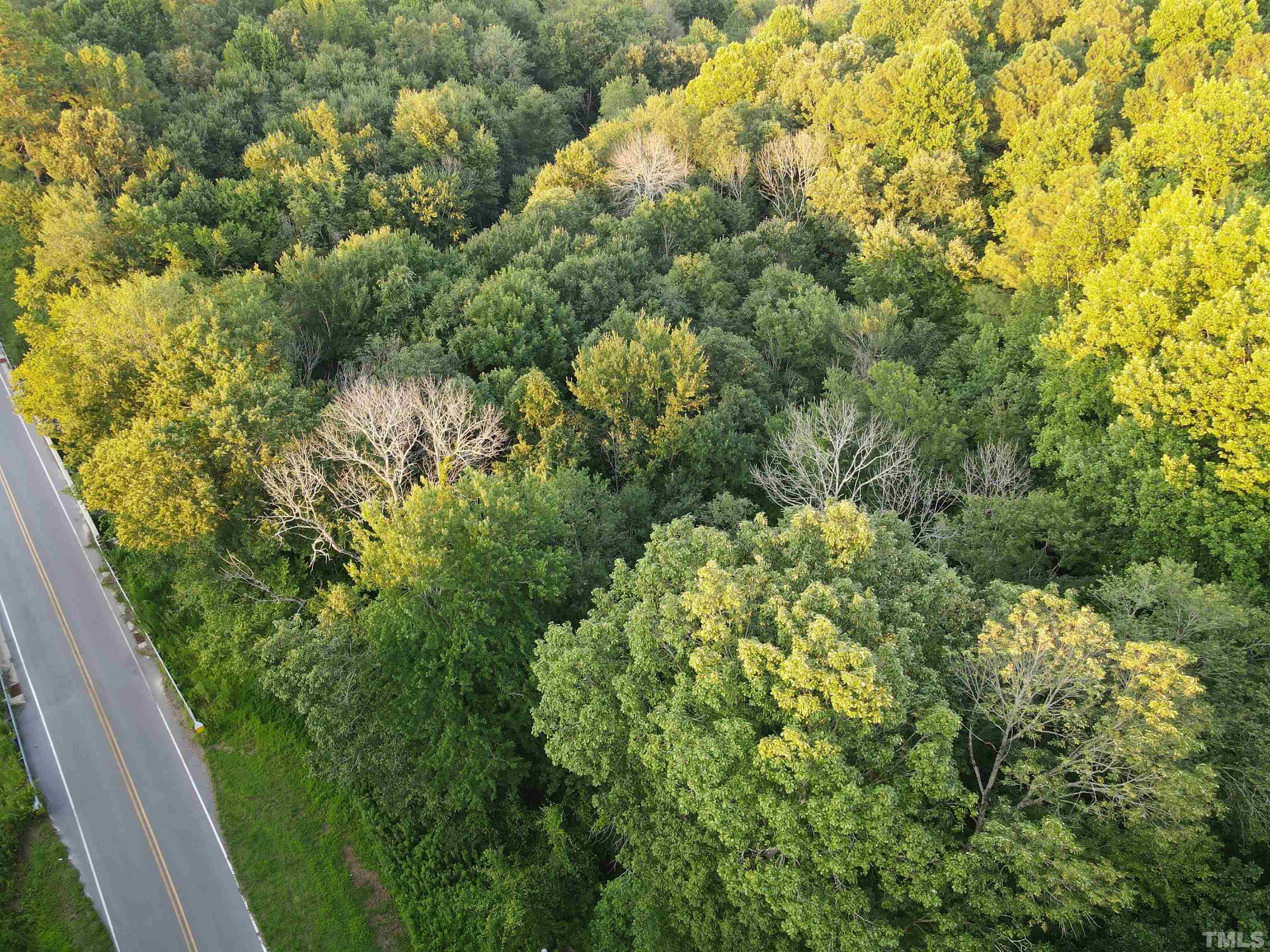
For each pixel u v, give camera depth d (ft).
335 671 113.29
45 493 195.52
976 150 212.23
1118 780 77.51
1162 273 118.01
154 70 298.15
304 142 278.26
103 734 145.28
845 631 82.53
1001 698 80.53
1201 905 76.89
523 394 160.45
